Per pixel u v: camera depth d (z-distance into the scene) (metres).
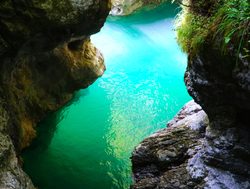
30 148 9.49
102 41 13.84
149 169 7.40
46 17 7.35
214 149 6.44
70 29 8.00
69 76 10.79
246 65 5.08
